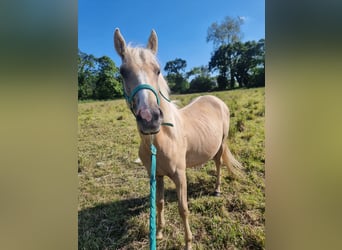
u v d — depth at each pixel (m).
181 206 1.74
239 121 3.96
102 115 5.66
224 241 1.96
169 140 1.65
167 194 2.64
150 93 1.35
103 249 1.96
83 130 4.67
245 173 2.85
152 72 1.43
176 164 1.73
